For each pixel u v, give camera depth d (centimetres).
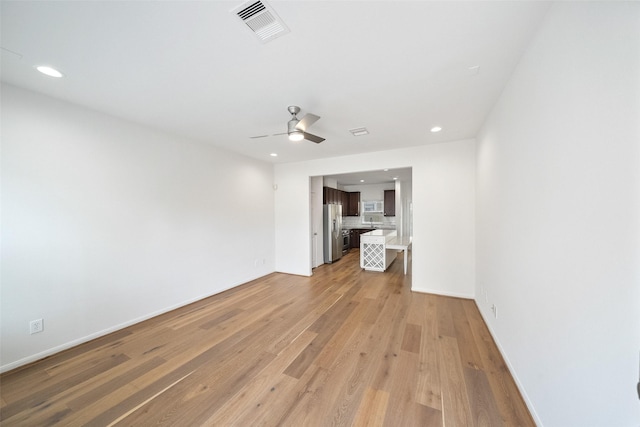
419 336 250
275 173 536
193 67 177
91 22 131
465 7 124
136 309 287
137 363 208
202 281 370
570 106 109
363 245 555
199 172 365
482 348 226
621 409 82
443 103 235
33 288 212
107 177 262
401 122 285
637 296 76
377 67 177
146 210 299
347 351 224
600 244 91
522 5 123
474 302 346
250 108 247
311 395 170
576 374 106
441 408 157
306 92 214
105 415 154
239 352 224
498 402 161
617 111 82
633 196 76
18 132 204
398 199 760
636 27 74
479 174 313
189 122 287
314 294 387
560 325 118
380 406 159
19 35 140
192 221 355
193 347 234
